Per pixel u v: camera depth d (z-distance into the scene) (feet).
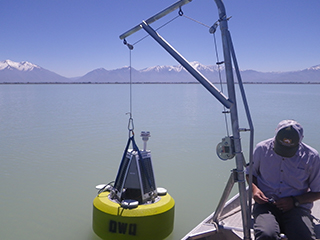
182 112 69.97
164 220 11.84
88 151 29.84
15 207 16.60
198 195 18.85
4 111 71.67
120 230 11.46
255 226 8.68
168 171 23.61
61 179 21.35
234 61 8.32
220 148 8.73
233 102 8.32
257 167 9.84
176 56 8.93
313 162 9.08
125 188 12.82
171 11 9.14
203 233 9.50
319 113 67.36
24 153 28.84
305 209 9.25
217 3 8.30
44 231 13.98
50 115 62.64
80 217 15.47
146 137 12.92
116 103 100.68
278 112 69.72
